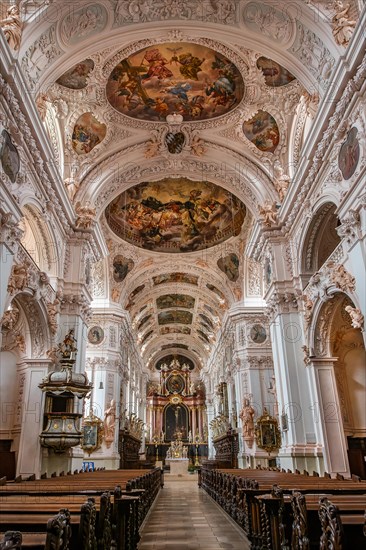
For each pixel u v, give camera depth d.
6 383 12.56
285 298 14.47
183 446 39.44
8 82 8.95
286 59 11.94
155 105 15.29
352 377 13.60
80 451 13.79
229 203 21.59
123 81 14.23
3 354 12.76
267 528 5.90
